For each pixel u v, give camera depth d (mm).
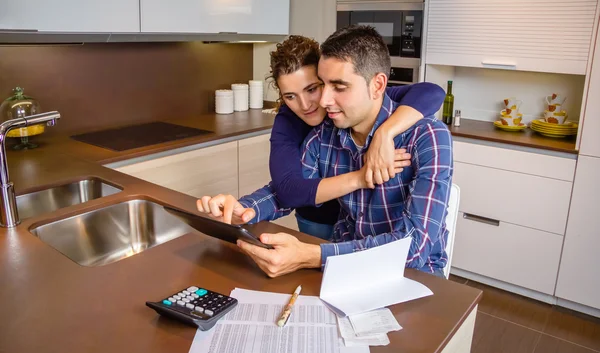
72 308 1029
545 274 2824
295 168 1603
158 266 1222
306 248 1208
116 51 2861
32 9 2121
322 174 1659
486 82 3332
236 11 2969
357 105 1354
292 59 1454
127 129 2877
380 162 1359
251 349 902
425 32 3062
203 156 2689
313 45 1503
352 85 1324
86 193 1952
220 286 1129
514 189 2828
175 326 972
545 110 2980
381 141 1356
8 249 1307
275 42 3525
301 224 1822
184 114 3316
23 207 1788
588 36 2502
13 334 938
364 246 1247
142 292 1098
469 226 3033
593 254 2646
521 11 2701
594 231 2619
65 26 2242
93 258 1649
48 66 2582
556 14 2592
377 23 3211
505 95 3275
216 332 951
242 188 2977
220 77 3512
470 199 3000
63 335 938
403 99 1465
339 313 1022
